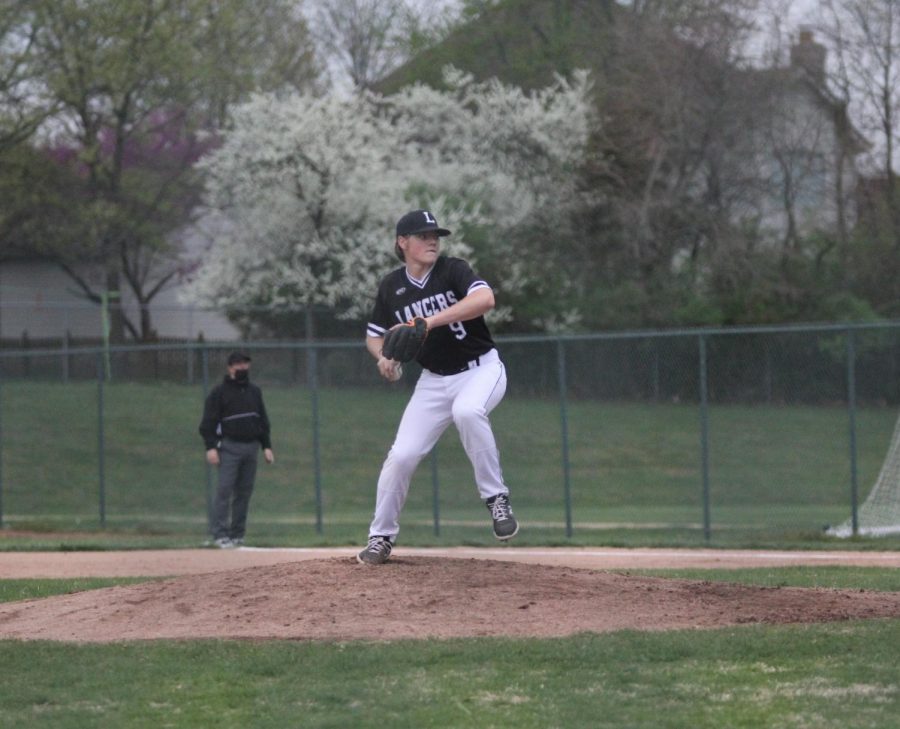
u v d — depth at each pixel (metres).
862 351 72.62
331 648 17.83
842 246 97.31
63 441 72.94
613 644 17.92
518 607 20.03
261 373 83.00
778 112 95.00
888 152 95.56
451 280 20.61
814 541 44.00
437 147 103.44
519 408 74.56
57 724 14.66
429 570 21.62
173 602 20.88
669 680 16.19
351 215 98.44
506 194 98.69
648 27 97.62
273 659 17.25
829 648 17.75
